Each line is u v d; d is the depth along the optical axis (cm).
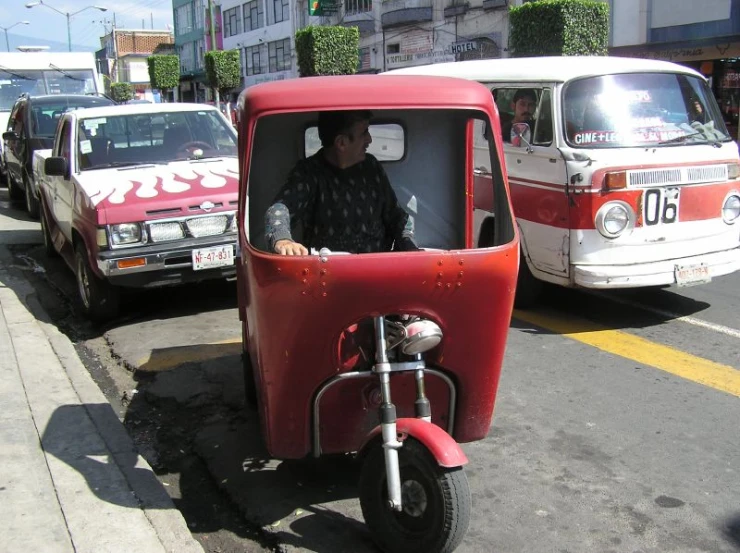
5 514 348
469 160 398
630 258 603
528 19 1677
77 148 742
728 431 439
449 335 318
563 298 729
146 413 501
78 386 514
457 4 2780
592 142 607
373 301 300
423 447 302
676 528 344
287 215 330
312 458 419
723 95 1761
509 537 339
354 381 329
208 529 362
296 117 378
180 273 648
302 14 4141
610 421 455
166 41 8488
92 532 335
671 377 521
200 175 693
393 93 325
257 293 302
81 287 707
